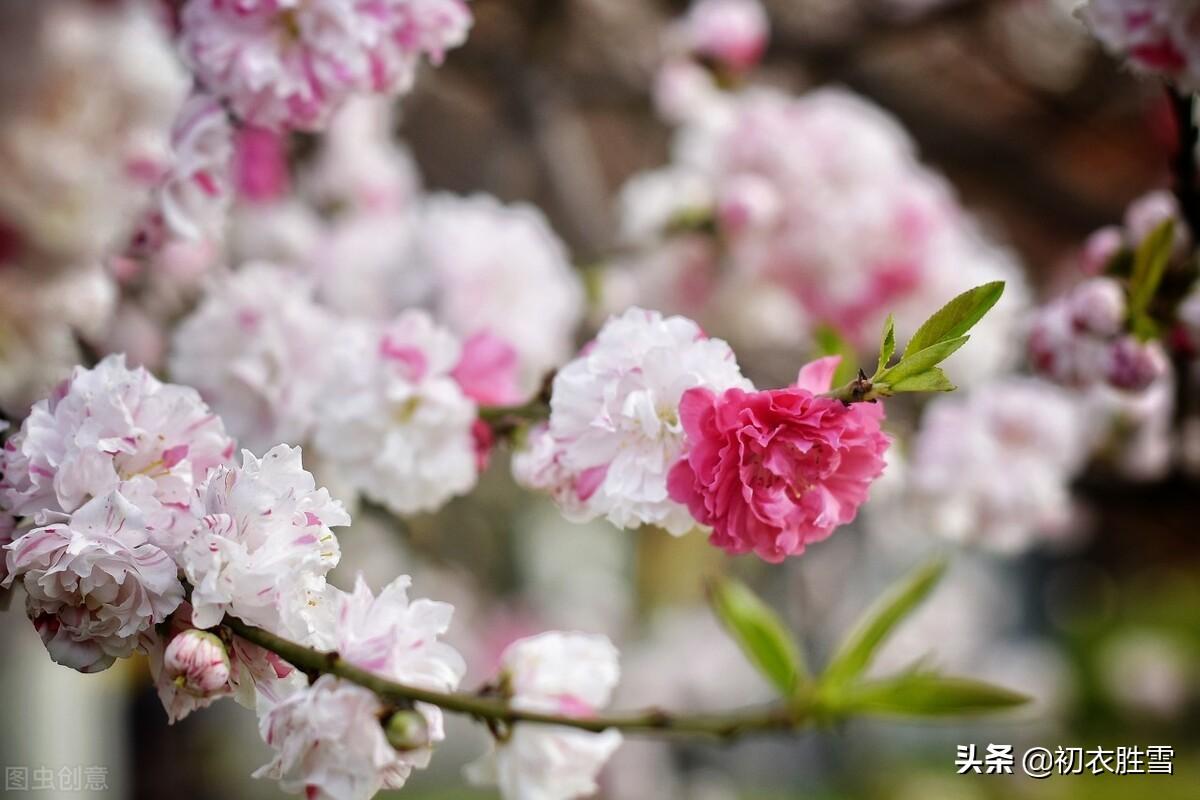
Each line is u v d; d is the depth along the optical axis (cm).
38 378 66
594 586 221
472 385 71
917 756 245
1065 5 138
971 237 112
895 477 94
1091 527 138
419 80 124
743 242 105
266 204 102
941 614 218
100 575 58
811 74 139
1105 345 74
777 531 59
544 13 121
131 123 65
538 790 65
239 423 73
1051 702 231
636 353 61
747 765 233
